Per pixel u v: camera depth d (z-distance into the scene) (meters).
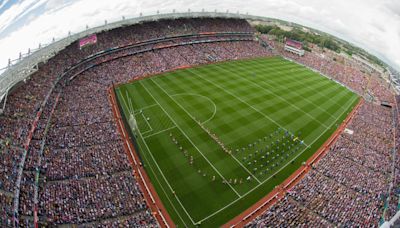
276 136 64.44
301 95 91.44
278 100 84.31
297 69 120.50
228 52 122.19
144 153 54.31
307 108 82.25
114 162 48.75
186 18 125.88
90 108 65.31
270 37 158.75
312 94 93.94
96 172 45.31
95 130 56.75
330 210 42.59
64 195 39.41
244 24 145.88
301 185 48.16
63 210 37.03
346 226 39.59
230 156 55.50
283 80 103.19
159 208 42.38
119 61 94.25
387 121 81.19
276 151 58.91
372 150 62.34
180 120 66.75
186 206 43.34
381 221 40.28
